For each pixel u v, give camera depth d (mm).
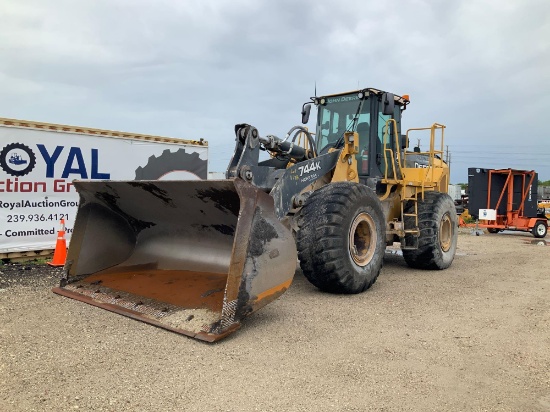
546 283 6762
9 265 7383
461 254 10414
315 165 6039
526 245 12836
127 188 4859
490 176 17125
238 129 5352
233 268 3797
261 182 5617
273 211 4227
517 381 3186
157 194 4777
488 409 2770
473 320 4645
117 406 2650
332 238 5207
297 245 5332
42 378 2992
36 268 7121
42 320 4172
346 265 5305
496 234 17625
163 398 2764
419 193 7973
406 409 2734
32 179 7938
